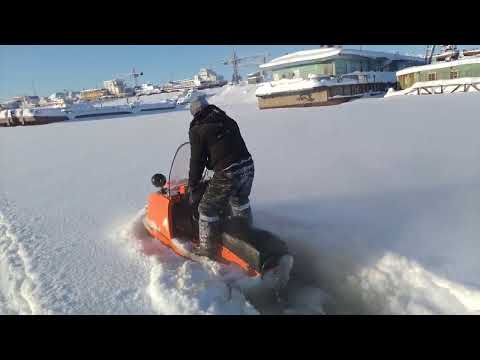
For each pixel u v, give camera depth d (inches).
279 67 1514.5
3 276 146.2
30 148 538.3
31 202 249.6
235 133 142.9
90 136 654.5
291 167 273.7
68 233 187.5
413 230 156.9
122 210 218.5
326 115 616.7
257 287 133.2
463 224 156.8
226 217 149.1
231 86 2456.9
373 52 1515.7
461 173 220.8
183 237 163.2
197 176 147.4
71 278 140.9
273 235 140.3
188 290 126.3
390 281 136.9
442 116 463.2
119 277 140.5
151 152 405.4
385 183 218.1
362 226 165.6
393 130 392.5
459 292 121.8
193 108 144.6
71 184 291.7
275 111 901.8
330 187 220.8
